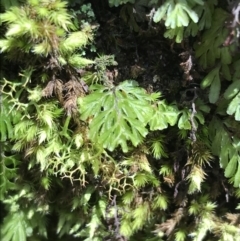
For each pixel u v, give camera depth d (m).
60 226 0.13
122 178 0.12
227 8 0.10
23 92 0.12
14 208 0.13
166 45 0.12
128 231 0.12
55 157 0.11
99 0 0.12
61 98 0.11
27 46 0.11
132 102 0.11
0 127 0.12
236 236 0.12
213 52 0.11
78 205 0.12
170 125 0.12
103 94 0.11
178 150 0.12
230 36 0.10
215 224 0.12
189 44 0.11
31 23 0.10
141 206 0.12
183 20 0.10
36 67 0.11
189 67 0.11
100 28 0.12
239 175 0.11
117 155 0.12
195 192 0.12
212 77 0.11
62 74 0.11
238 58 0.11
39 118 0.11
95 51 0.12
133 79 0.12
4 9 0.11
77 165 0.12
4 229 0.13
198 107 0.11
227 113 0.11
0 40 0.11
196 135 0.11
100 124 0.11
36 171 0.12
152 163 0.12
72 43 0.11
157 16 0.10
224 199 0.12
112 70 0.12
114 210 0.12
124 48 0.12
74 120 0.11
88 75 0.11
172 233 0.12
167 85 0.12
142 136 0.11
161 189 0.12
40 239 0.14
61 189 0.13
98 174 0.12
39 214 0.13
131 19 0.11
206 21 0.11
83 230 0.13
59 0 0.11
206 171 0.12
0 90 0.12
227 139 0.11
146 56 0.12
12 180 0.13
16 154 0.12
